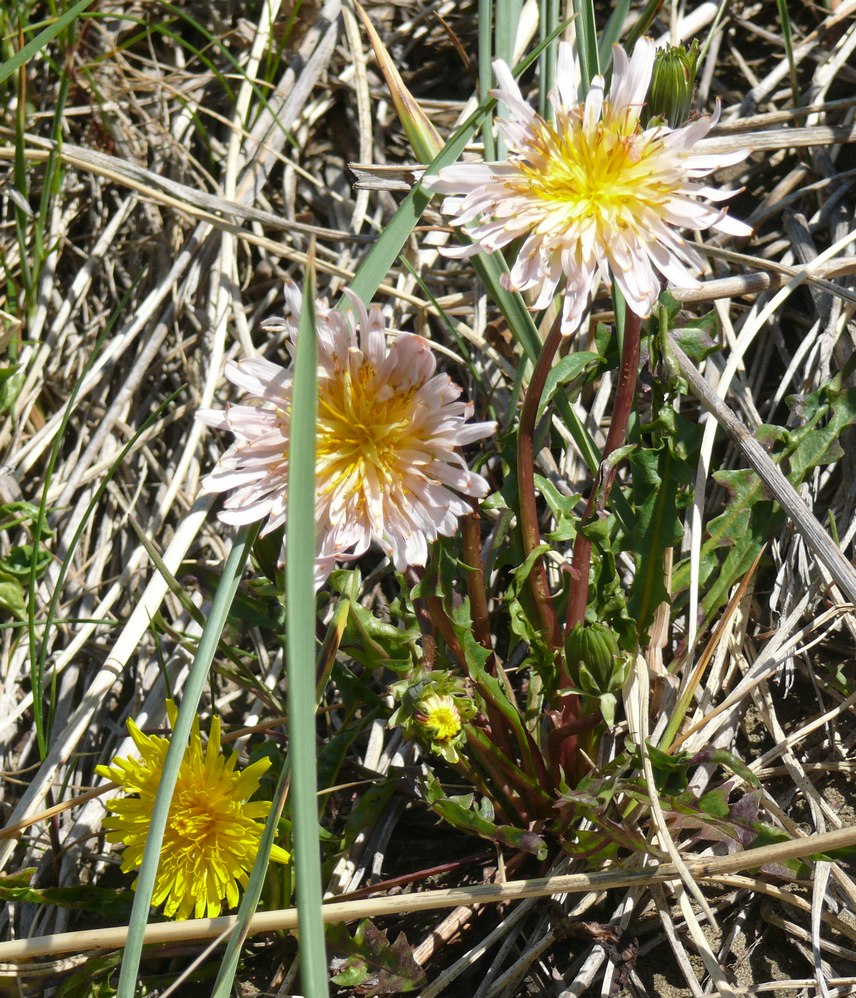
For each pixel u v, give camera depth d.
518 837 0.48
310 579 0.42
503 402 0.56
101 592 0.56
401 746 0.52
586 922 0.49
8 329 0.57
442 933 0.49
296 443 0.42
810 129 0.55
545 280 0.45
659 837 0.47
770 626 0.52
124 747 0.53
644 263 0.45
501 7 0.52
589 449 0.52
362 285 0.47
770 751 0.50
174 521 0.57
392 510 0.45
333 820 0.51
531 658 0.48
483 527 0.55
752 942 0.49
